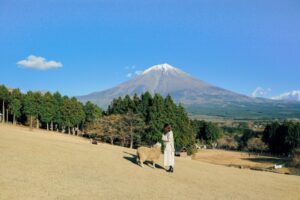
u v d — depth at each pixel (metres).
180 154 69.81
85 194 15.59
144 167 24.83
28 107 120.88
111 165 23.94
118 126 95.25
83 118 128.75
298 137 138.50
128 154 33.16
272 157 142.62
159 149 24.95
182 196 17.31
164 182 20.33
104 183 18.20
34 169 19.34
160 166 26.42
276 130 152.50
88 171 20.84
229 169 31.42
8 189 14.88
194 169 27.84
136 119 93.81
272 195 20.52
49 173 18.89
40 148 28.33
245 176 27.66
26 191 14.92
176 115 92.25
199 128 183.00
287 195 21.17
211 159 128.25
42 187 15.88
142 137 93.81
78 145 39.28
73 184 17.16
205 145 182.25
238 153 159.88
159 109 90.56
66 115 125.31
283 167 101.94
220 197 18.12
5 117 136.88
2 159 20.86
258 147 175.00
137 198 15.91
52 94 129.12
